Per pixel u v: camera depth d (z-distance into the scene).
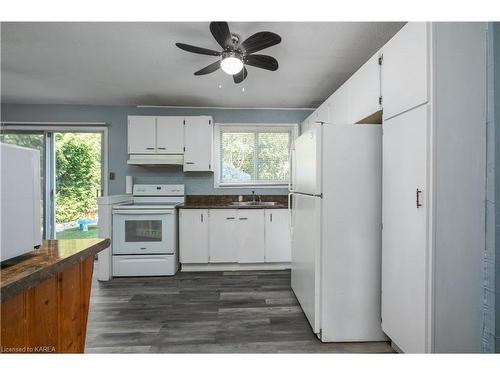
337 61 2.54
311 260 1.96
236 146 4.07
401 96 1.58
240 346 1.83
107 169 3.91
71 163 4.03
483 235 1.39
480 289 1.39
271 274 3.33
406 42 1.53
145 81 3.03
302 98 3.62
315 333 1.90
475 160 1.38
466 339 1.38
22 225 0.86
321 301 1.88
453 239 1.38
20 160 0.86
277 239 3.49
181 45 1.92
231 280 3.11
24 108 3.81
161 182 3.96
